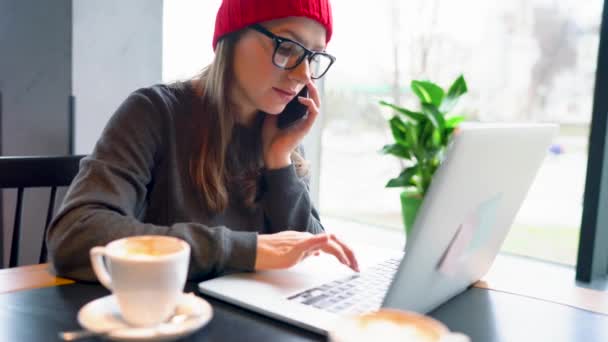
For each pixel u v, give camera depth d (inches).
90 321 20.8
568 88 60.6
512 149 22.5
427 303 24.8
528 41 64.2
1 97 77.5
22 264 73.2
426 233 19.9
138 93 40.8
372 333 15.6
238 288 27.0
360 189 86.4
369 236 80.4
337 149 88.8
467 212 21.9
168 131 40.3
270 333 22.4
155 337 19.7
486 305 27.9
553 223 63.4
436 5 73.4
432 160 55.9
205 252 28.9
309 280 29.1
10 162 42.0
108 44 67.1
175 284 21.0
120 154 36.1
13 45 74.9
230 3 39.8
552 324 25.6
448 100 59.4
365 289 27.8
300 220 44.2
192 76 46.1
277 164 44.1
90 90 66.1
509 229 29.8
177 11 73.4
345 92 85.7
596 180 53.5
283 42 38.0
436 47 74.1
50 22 66.7
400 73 78.4
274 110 41.4
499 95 67.9
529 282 32.6
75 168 45.3
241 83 41.6
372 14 80.4
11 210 74.2
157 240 22.5
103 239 28.2
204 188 40.4
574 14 59.4
